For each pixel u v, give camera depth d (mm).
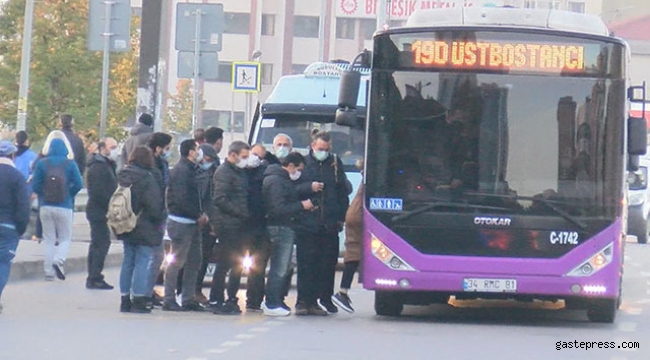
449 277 30281
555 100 30297
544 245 30156
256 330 29547
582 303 32875
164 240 37625
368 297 39188
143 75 48000
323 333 29234
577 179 30172
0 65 90062
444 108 30516
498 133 30375
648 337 29594
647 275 50062
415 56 30625
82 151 46969
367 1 168125
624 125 30188
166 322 30672
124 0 50188
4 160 31312
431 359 25266
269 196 32219
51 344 26344
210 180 32969
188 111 146375
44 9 89938
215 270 33031
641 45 153875
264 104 44000
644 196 72688
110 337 27641
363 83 43562
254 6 166375
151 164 32250
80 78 89812
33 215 50375
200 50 49188
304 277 33031
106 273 45312
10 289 38000
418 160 30547
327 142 32656
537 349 27125
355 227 33531
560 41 30344
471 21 31281
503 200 30250
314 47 169750
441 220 30375
